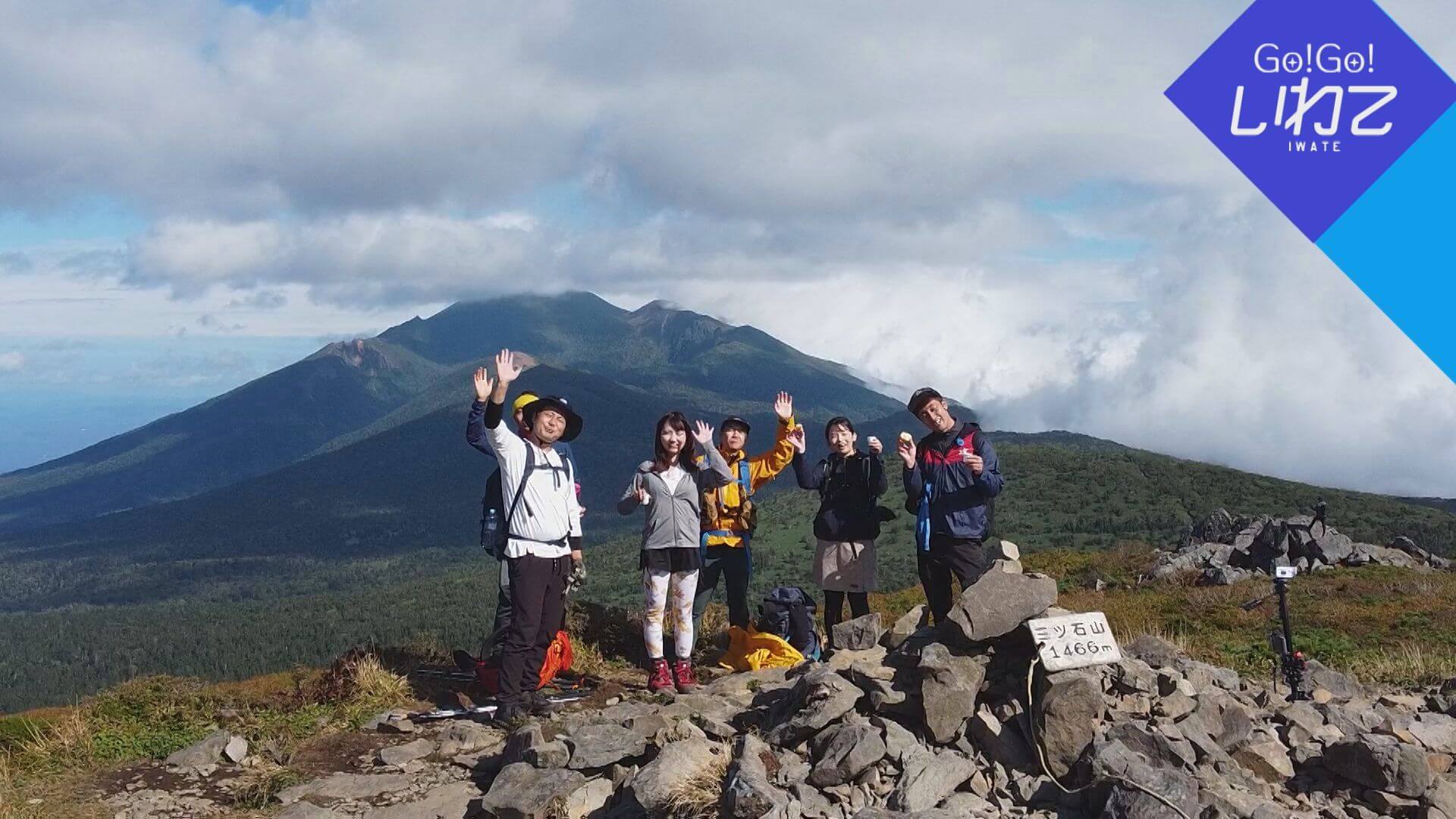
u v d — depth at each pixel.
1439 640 12.70
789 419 9.77
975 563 7.91
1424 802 5.00
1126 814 4.71
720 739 6.17
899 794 5.05
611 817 5.45
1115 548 26.88
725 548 9.73
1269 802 4.91
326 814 5.96
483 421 7.37
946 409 8.18
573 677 9.00
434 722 7.75
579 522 7.88
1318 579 19.28
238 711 8.09
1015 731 5.58
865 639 7.69
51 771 6.61
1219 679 6.73
